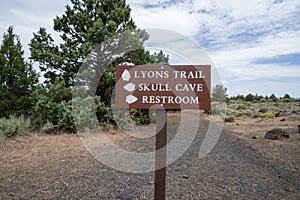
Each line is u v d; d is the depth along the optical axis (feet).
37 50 24.41
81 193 8.82
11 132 20.67
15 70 28.86
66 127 22.52
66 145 17.49
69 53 24.68
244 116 44.93
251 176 11.41
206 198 8.63
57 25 25.61
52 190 9.07
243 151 16.70
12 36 30.37
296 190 9.82
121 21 25.00
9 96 27.45
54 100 23.99
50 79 25.44
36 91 23.76
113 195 8.70
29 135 21.29
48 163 12.80
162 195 6.81
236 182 10.46
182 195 8.82
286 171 12.50
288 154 16.11
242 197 8.87
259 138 22.35
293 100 85.35
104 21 25.05
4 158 13.70
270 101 85.20
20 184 9.64
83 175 10.89
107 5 25.16
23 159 13.56
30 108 28.43
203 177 10.97
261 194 9.25
